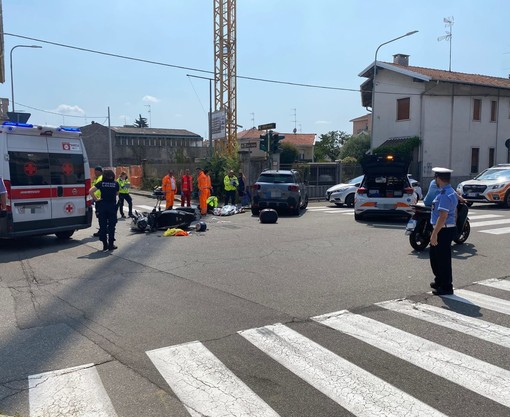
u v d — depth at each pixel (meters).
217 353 4.63
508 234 11.95
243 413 3.52
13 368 4.32
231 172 19.81
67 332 5.23
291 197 17.05
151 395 3.80
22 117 19.36
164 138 69.56
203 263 8.73
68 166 11.20
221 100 44.66
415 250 9.91
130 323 5.50
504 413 3.51
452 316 5.75
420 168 31.64
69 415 3.51
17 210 10.16
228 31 44.38
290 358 4.51
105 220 10.20
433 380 4.05
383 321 5.57
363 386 3.95
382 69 33.84
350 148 48.19
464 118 32.84
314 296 6.57
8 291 6.91
